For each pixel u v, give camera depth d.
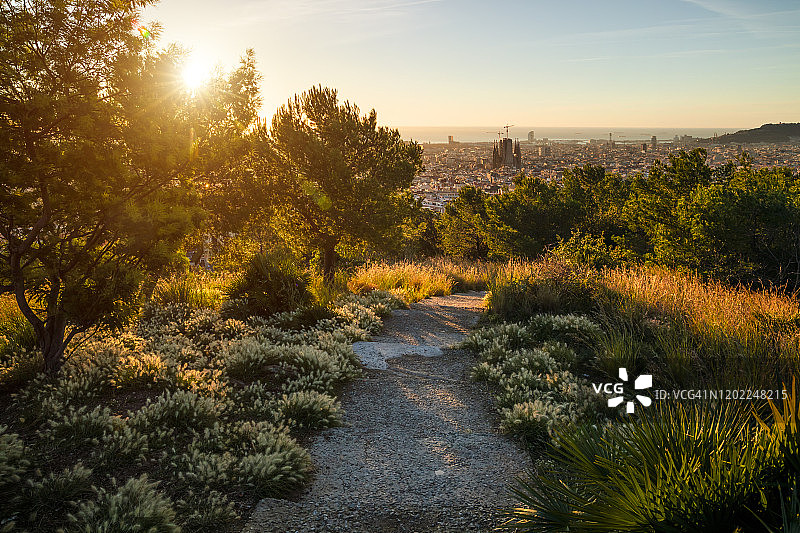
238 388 5.98
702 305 8.32
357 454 4.68
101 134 5.26
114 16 5.46
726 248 16.17
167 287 10.26
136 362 5.91
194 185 7.19
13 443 3.83
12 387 5.41
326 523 3.47
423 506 3.74
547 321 9.46
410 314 12.37
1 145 4.67
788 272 14.83
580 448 3.19
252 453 4.34
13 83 4.82
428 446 4.92
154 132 5.56
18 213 4.98
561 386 6.21
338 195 17.19
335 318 9.63
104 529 2.90
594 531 2.52
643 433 2.97
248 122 7.71
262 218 10.15
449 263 25.34
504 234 32.28
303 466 4.12
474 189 40.03
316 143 16.91
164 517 3.13
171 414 4.78
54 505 3.35
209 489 3.74
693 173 23.47
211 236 9.39
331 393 6.37
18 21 4.87
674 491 2.50
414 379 7.23
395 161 18.94
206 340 7.91
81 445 4.20
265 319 9.71
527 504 2.93
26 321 7.19
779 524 2.38
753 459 2.64
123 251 5.81
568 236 30.53
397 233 19.42
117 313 5.60
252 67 7.77
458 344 9.16
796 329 6.79
